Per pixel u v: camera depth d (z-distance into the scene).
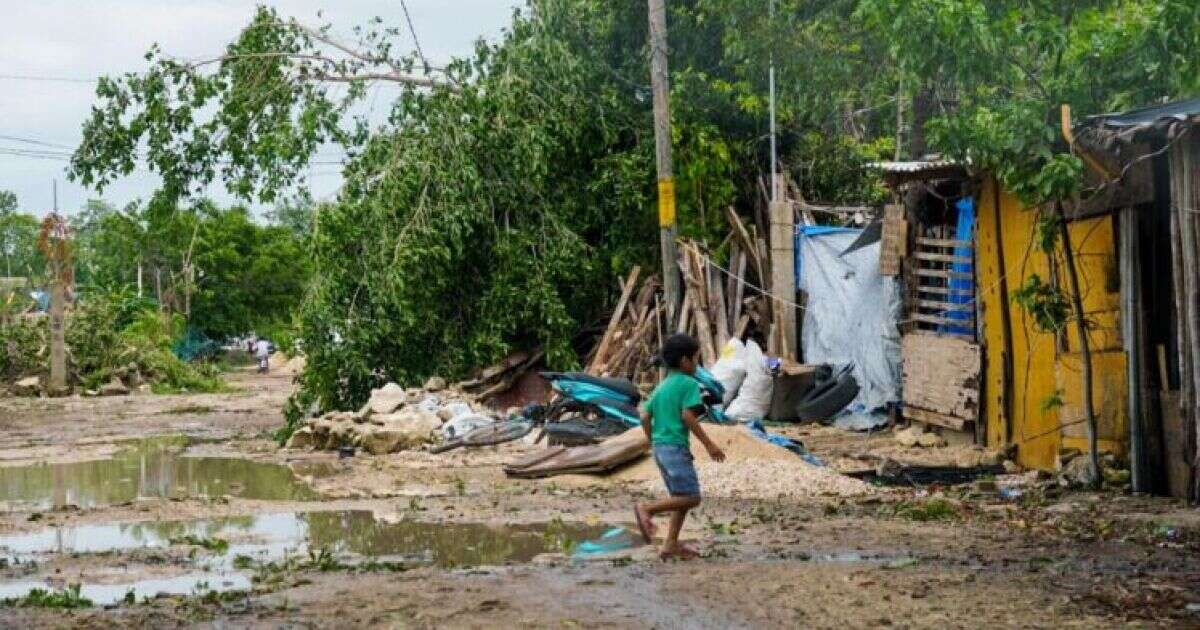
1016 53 14.86
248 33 24.30
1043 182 11.95
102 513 12.64
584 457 14.97
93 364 39.91
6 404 34.03
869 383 20.28
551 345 22.92
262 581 8.70
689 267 22.66
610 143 23.91
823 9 22.00
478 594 7.75
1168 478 12.27
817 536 10.16
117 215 64.12
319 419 20.34
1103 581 7.98
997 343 16.19
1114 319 13.11
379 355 22.70
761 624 6.84
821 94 22.75
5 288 56.34
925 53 13.42
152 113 23.73
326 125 24.06
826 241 21.83
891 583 7.90
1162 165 12.22
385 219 21.89
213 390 41.25
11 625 7.17
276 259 68.12
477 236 23.22
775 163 23.47
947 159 15.74
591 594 7.71
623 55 24.84
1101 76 13.59
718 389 16.02
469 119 22.84
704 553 9.39
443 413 19.95
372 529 11.42
